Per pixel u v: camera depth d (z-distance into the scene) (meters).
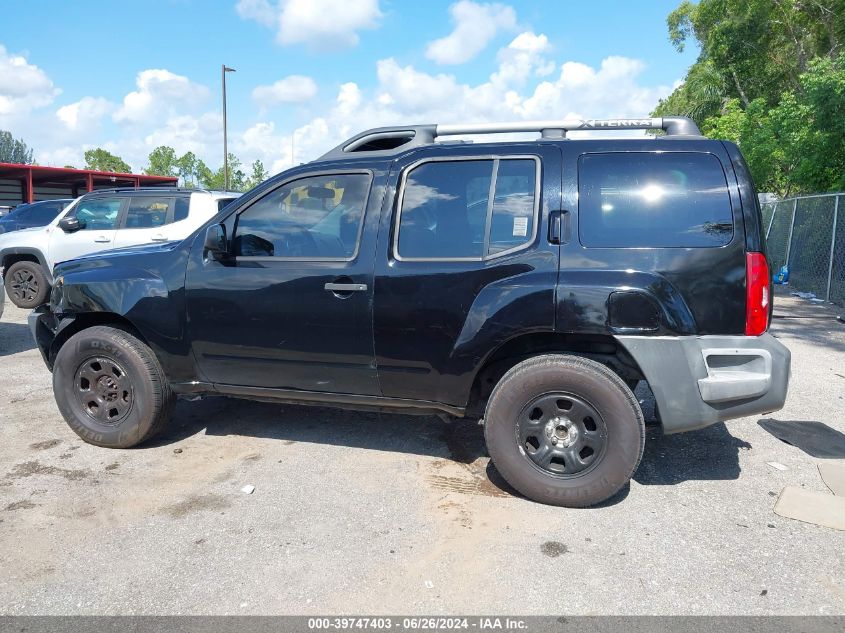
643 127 3.56
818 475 3.75
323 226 3.72
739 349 3.12
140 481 3.68
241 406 5.07
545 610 2.48
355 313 3.56
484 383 3.64
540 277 3.24
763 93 25.94
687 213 3.19
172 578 2.71
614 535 3.06
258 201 3.86
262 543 2.99
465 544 2.98
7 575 2.73
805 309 10.12
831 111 12.98
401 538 3.04
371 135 3.88
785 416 4.83
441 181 3.55
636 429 3.18
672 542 2.99
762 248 3.16
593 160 3.34
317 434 4.45
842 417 4.80
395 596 2.58
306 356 3.72
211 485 3.63
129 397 4.05
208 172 60.19
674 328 3.13
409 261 3.49
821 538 3.02
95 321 4.31
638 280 3.13
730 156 3.21
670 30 29.98
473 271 3.36
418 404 3.64
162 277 3.96
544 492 3.33
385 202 3.59
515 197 3.41
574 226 3.27
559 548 2.94
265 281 3.73
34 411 4.93
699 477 3.73
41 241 9.81
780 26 24.06
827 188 13.88
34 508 3.34
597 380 3.17
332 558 2.86
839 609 2.48
